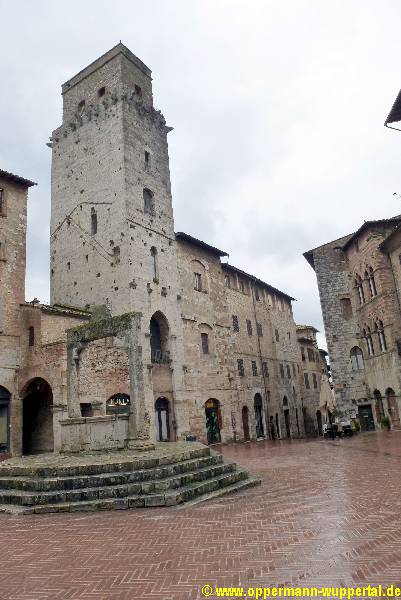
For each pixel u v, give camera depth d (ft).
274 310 179.42
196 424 116.98
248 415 142.00
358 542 27.27
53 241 126.11
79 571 25.34
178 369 114.83
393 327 114.62
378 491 42.06
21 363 94.99
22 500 42.78
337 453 77.36
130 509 40.73
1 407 91.15
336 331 137.39
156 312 113.29
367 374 130.00
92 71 132.46
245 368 146.82
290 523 32.60
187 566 25.09
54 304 114.11
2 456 87.51
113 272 110.63
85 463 46.93
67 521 37.45
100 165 120.57
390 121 76.74
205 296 132.77
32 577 24.80
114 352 101.91
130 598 21.38
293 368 185.78
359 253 130.93
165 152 132.26
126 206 112.47
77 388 64.95
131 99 124.36
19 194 102.99
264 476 57.11
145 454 52.37
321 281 142.51
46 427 98.17
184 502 41.96
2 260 96.27
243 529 31.78
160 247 119.65
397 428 114.42
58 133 133.39
